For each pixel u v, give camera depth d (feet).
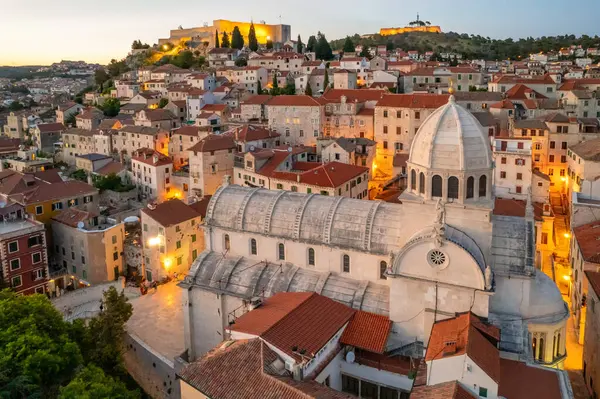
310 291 177.37
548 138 375.04
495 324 150.30
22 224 292.61
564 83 528.63
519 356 141.79
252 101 530.68
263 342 143.84
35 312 175.94
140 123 559.79
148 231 293.84
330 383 153.69
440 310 152.97
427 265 151.84
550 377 134.00
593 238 216.33
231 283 192.03
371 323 160.66
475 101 471.62
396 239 170.40
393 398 152.66
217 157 388.78
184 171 443.32
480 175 147.64
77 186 349.61
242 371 139.03
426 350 142.20
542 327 153.99
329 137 422.82
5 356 147.43
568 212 335.88
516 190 335.47
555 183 378.53
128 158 522.06
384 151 423.23
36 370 147.43
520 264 152.66
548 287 159.63
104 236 296.71
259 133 426.10
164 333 224.94
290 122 456.04
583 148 326.65
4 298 188.55
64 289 309.83
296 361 138.51
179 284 200.34
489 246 149.89
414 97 417.90
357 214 179.01
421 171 152.46
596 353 166.61
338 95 471.62
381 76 599.57
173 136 488.02
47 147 636.48
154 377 203.62
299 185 322.34
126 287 281.95
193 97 606.14
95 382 143.33
